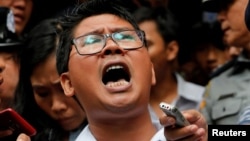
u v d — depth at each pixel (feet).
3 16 7.28
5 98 6.99
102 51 5.44
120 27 5.61
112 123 5.43
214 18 10.28
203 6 8.25
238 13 7.84
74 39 5.59
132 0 9.67
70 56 5.59
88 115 5.55
